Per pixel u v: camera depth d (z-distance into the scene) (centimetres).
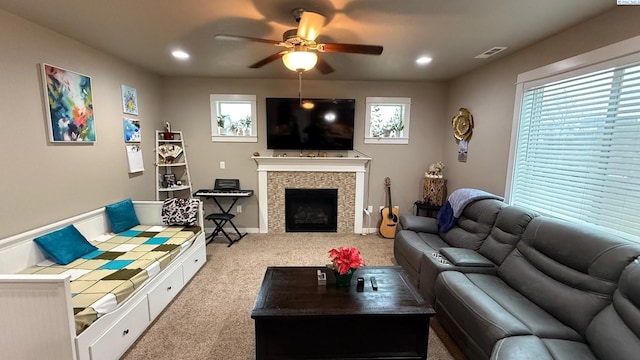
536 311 186
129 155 355
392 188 480
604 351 143
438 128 468
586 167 229
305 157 455
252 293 284
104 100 313
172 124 446
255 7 207
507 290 214
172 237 300
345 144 459
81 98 280
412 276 293
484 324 173
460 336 198
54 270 221
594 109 221
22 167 226
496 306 187
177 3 202
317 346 185
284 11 213
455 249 266
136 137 370
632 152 196
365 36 261
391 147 471
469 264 241
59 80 255
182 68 383
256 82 446
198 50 305
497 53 309
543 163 271
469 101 393
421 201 473
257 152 455
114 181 330
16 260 216
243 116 457
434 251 279
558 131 255
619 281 157
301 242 429
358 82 453
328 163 459
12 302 153
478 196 307
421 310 181
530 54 284
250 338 219
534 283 202
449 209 337
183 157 443
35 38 235
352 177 467
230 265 348
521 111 295
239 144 457
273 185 462
